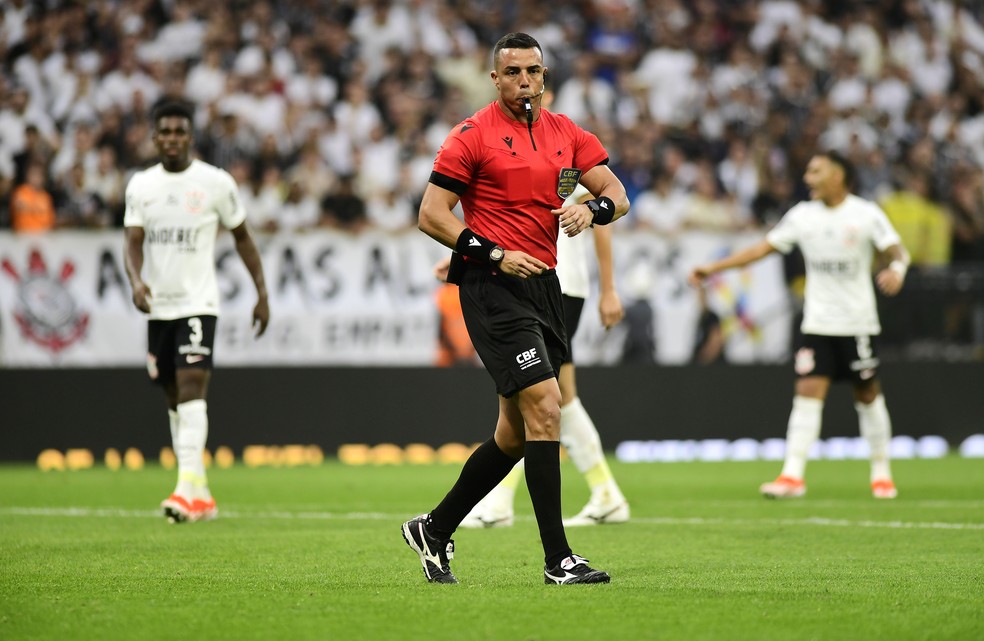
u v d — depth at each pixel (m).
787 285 56.56
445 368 53.84
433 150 62.47
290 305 53.53
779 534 27.28
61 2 65.31
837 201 38.09
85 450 51.81
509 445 19.14
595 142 19.83
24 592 18.38
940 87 73.50
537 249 19.19
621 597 17.52
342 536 26.45
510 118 19.25
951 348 57.84
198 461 30.05
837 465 50.91
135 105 61.66
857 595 17.89
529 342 18.58
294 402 52.94
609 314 30.25
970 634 14.92
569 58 69.06
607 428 54.72
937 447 57.47
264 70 64.06
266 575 20.30
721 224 59.66
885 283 37.22
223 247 52.81
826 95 70.94
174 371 31.03
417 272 54.56
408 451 53.62
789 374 56.06
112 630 15.26
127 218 30.64
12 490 39.88
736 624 15.47
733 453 55.62
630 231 55.66
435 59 68.00
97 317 52.56
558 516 18.70
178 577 20.02
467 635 14.77
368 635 14.81
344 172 61.53
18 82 63.38
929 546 25.03
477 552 24.00
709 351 55.97
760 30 72.25
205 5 67.06
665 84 69.19
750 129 67.25
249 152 60.38
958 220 64.75
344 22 68.31
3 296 51.88
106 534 26.94
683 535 27.08
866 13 73.88
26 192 56.00
